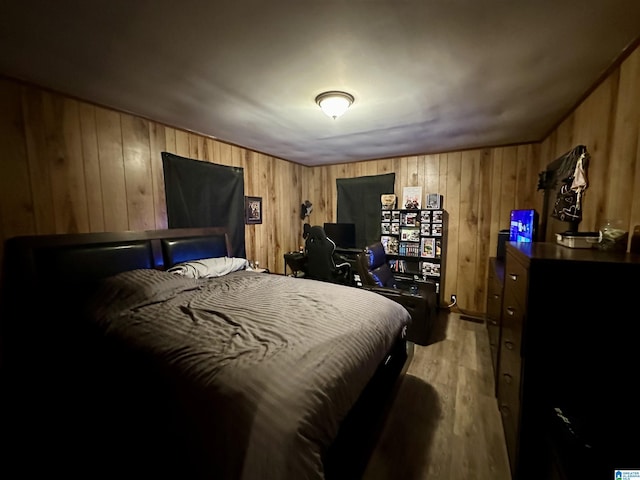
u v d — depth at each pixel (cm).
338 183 482
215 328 149
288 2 120
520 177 346
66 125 216
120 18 130
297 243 495
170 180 288
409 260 410
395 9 124
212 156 335
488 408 196
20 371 194
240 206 371
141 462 125
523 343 130
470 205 378
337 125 283
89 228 231
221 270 288
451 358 263
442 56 161
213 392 103
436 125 282
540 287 124
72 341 186
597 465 97
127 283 204
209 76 186
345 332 150
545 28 136
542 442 129
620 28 135
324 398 108
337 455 131
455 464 152
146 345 138
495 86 197
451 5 121
